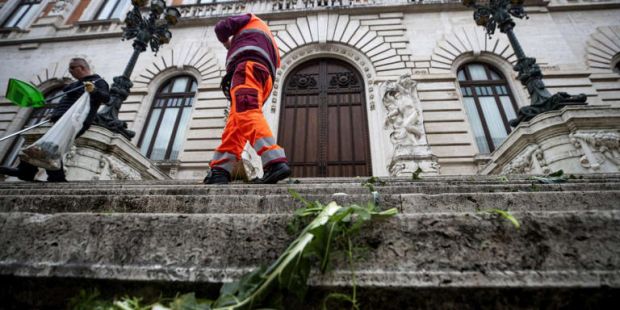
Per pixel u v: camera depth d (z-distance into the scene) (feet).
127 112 33.86
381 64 34.60
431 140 29.86
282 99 34.30
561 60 33.55
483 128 30.89
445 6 37.88
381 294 3.51
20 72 39.34
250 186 7.48
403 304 3.50
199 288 3.70
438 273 3.55
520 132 18.22
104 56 39.42
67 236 4.23
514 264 3.62
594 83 32.48
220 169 9.24
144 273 3.78
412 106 25.54
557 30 35.68
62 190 7.51
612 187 6.73
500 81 33.24
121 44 40.52
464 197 5.88
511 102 32.09
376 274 3.57
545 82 32.48
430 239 3.90
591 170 15.26
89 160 18.31
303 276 3.36
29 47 41.32
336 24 37.60
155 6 25.30
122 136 20.03
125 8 46.78
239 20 10.70
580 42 35.47
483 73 34.60
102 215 4.43
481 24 25.55
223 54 37.81
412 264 3.71
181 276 3.75
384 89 27.96
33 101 11.71
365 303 3.50
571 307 3.33
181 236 4.21
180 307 3.10
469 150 28.94
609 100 31.32
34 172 12.17
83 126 12.96
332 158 30.42
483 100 32.45
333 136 31.50
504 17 23.15
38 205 6.27
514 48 22.38
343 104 33.37
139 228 4.27
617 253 3.62
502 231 3.88
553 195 5.81
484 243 3.82
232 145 9.37
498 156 21.09
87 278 3.76
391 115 25.99
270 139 8.57
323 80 35.17
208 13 42.01
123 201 6.22
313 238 3.65
